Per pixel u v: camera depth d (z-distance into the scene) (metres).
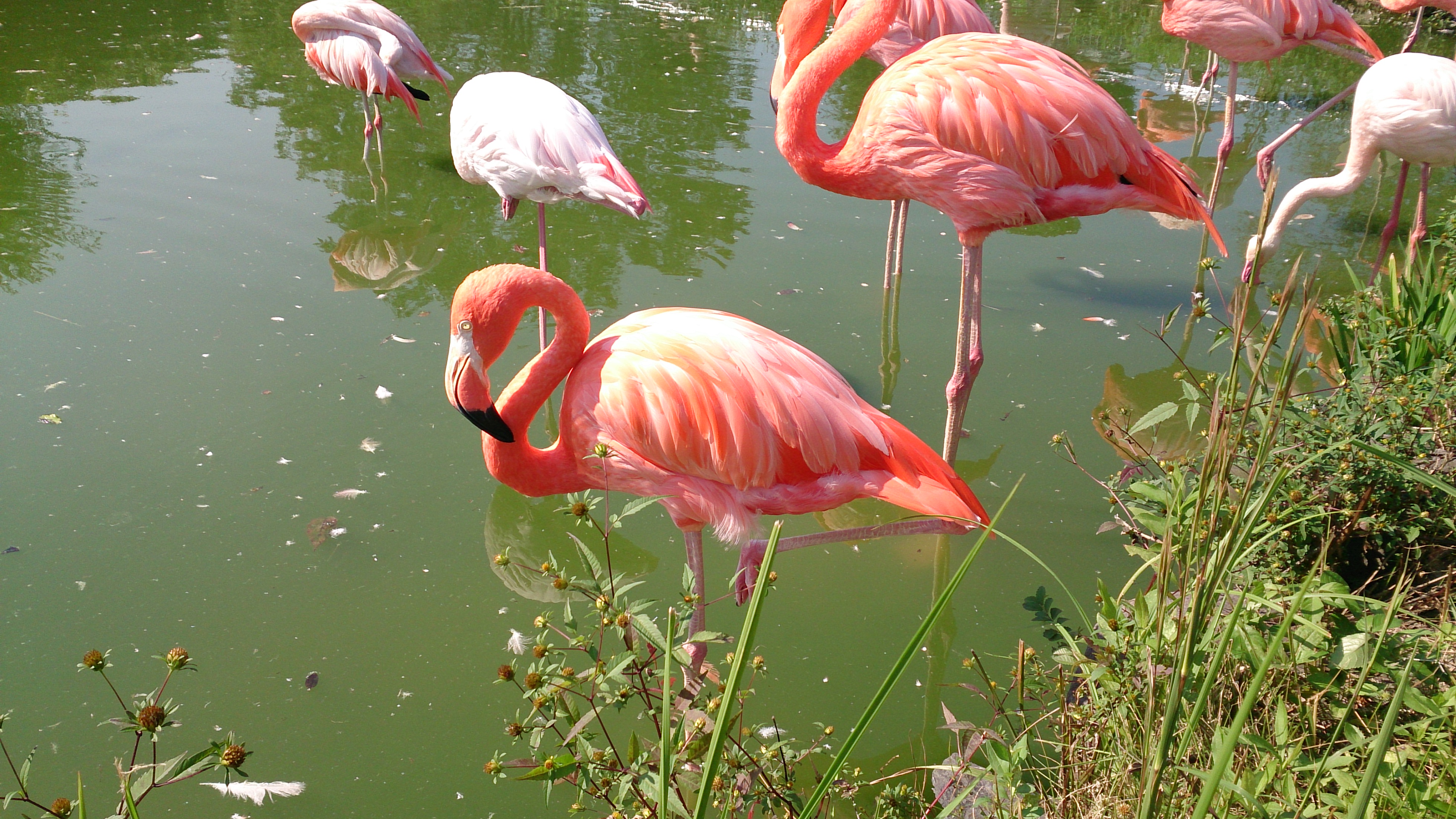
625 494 3.56
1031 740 2.20
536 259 5.08
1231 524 1.43
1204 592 1.44
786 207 5.82
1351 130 5.52
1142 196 3.49
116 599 2.89
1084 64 8.63
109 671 2.66
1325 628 1.81
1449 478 2.50
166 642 2.77
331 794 2.39
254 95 7.23
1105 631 1.92
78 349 4.08
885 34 4.99
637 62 8.11
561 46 8.45
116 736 2.49
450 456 3.62
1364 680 1.59
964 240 3.60
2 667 2.65
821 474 2.61
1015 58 3.37
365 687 2.69
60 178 5.64
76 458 3.45
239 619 2.87
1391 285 3.92
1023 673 2.16
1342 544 2.52
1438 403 2.67
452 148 4.57
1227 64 8.80
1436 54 9.10
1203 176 6.51
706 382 2.53
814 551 3.38
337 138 6.55
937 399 4.11
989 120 3.29
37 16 8.68
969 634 3.00
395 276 4.87
